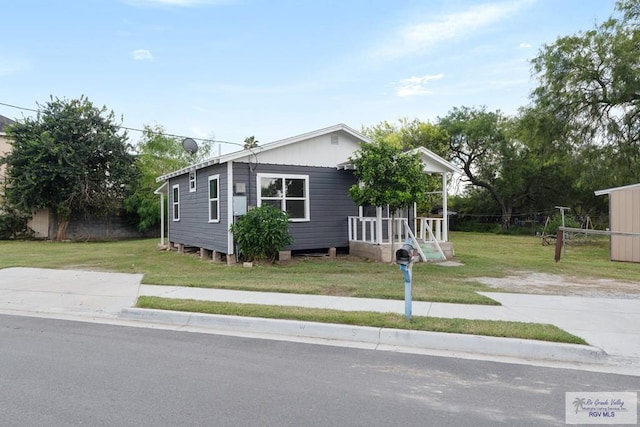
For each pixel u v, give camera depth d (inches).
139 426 131.8
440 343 217.9
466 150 1568.7
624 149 851.4
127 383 168.6
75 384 167.6
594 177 887.7
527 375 177.9
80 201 981.8
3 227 995.3
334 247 589.6
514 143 1465.3
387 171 488.4
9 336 241.0
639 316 259.1
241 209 518.0
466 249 803.4
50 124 952.9
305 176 571.2
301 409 144.2
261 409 144.1
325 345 221.6
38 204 954.1
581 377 175.5
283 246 511.5
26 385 166.7
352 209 607.5
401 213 626.5
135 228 1150.3
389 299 300.5
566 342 206.8
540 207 1594.5
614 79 807.7
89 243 949.2
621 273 464.4
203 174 609.6
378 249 537.0
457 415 140.1
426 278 410.9
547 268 498.9
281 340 231.6
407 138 1457.9
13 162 928.3
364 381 170.7
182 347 218.1
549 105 908.0
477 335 217.3
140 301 303.7
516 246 879.1
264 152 543.5
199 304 289.3
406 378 174.2
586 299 308.8
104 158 1010.1
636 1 807.7
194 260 586.9
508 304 289.9
